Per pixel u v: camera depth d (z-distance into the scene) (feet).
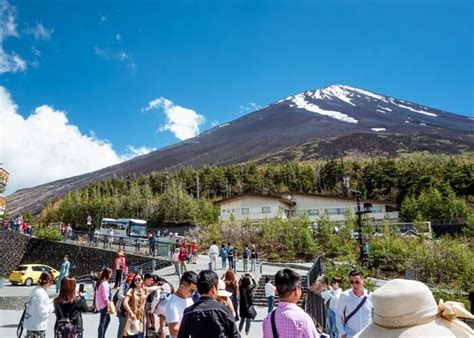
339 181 385.29
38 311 23.45
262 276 83.46
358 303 18.84
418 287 8.32
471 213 190.49
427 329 8.00
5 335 37.88
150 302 26.14
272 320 13.11
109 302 32.53
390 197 310.45
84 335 39.11
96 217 291.79
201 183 440.45
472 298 25.94
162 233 197.16
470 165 297.12
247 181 430.61
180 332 14.65
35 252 146.92
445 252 104.63
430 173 301.84
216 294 15.43
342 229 135.95
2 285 92.79
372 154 643.86
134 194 300.81
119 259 72.13
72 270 136.36
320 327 38.86
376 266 109.91
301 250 132.26
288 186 411.75
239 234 146.30
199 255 132.57
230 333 14.52
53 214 358.02
